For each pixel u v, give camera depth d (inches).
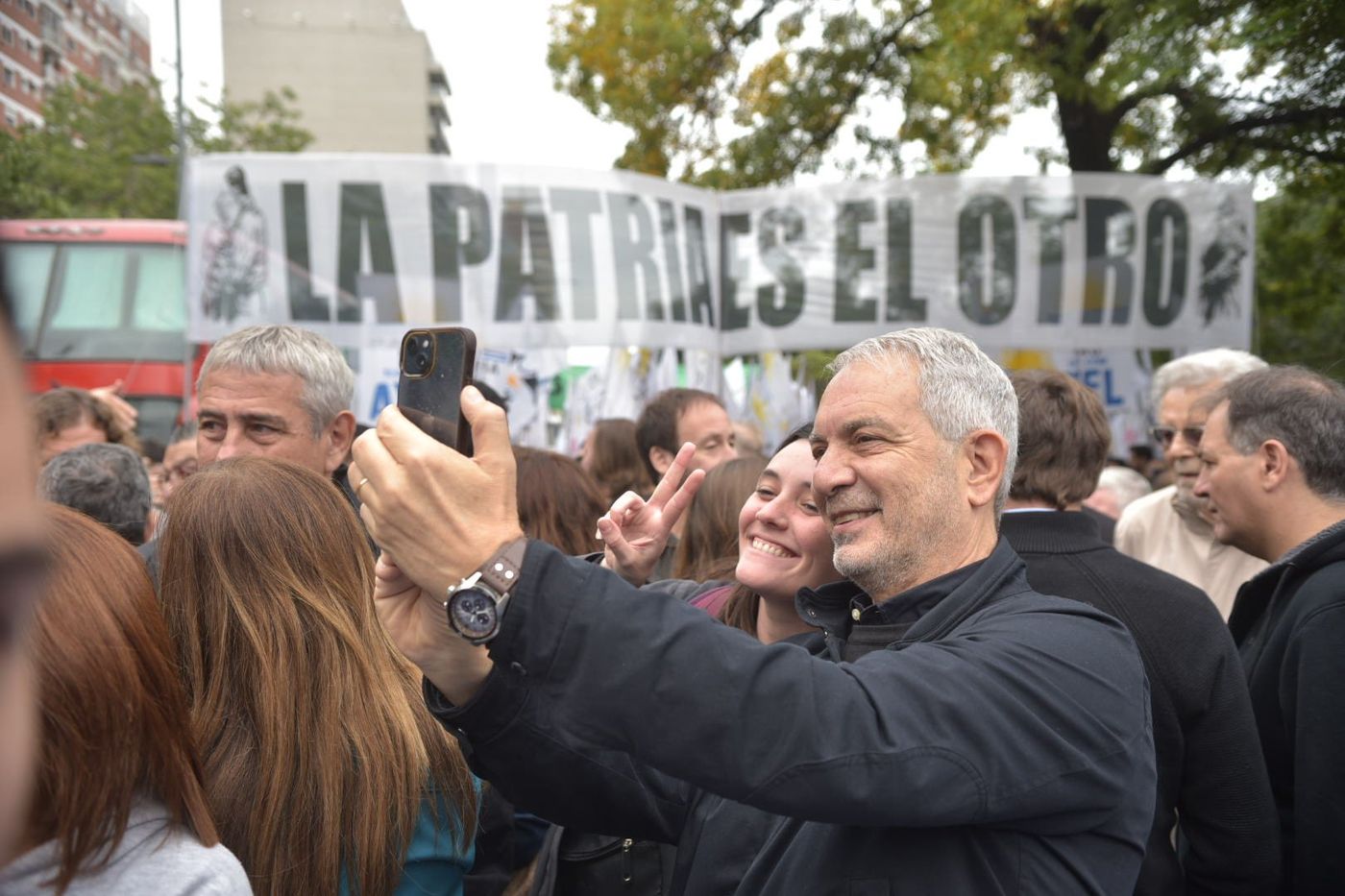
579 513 127.5
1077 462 94.1
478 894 89.7
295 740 63.7
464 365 47.2
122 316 357.4
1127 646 59.5
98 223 360.2
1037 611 59.7
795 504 88.3
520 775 58.8
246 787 62.8
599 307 225.1
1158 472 243.8
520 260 222.5
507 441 46.9
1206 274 246.1
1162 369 157.2
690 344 233.6
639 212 228.8
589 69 440.1
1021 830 54.3
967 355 64.6
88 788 47.6
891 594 64.6
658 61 436.1
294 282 216.7
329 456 115.6
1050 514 92.6
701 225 238.1
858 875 55.8
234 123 650.8
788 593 88.2
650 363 231.6
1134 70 260.8
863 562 62.7
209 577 67.6
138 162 476.7
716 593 103.8
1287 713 86.0
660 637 46.4
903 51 435.5
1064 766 52.1
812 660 49.9
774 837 63.2
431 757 68.4
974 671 52.7
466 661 53.7
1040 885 54.1
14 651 11.5
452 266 220.4
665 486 85.5
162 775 51.4
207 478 71.0
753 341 241.9
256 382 109.0
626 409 228.8
